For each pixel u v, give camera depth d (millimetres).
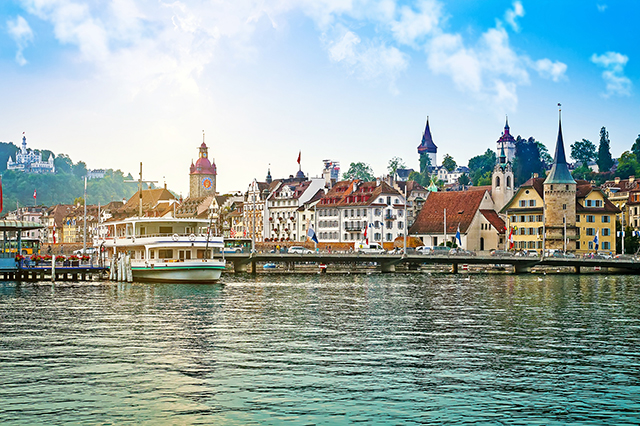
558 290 103938
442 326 64812
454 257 149875
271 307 78625
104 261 127375
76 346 54156
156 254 110188
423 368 47094
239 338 57844
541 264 151000
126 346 54188
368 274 145625
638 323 67438
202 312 73938
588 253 163375
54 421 36656
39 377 44656
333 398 40281
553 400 40125
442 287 108688
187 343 55562
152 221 112000
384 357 50406
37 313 72625
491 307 80000
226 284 111500
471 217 195375
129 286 105000
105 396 40719
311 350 52812
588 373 46031
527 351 52875
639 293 99000
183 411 38156
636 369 47188
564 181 177500
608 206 185250
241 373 45656
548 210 178500
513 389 42250
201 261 109000
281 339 57438
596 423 36562
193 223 114312
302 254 144625
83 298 87375
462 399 40156
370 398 40281
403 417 37219
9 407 38750
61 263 118000
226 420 36812
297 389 42000
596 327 64750
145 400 40000
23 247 146250
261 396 40688
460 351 52719
